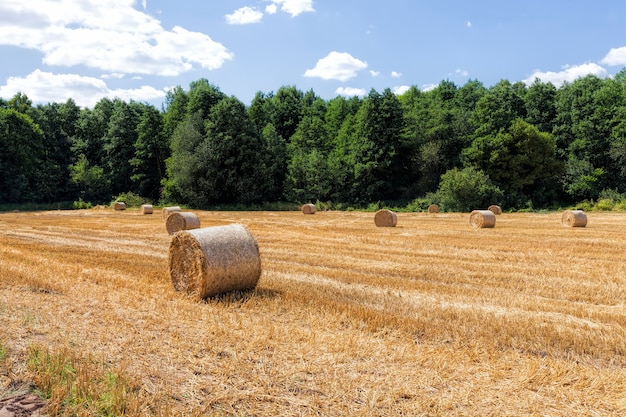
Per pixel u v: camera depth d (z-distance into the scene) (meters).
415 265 14.18
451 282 12.00
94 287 10.48
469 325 8.16
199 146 60.66
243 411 5.07
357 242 19.81
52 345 6.69
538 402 5.39
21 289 9.95
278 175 66.00
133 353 6.51
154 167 70.94
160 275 12.23
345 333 7.55
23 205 62.16
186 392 5.43
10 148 63.75
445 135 62.78
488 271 13.22
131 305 9.02
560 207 56.53
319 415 5.00
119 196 66.50
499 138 57.69
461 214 44.25
